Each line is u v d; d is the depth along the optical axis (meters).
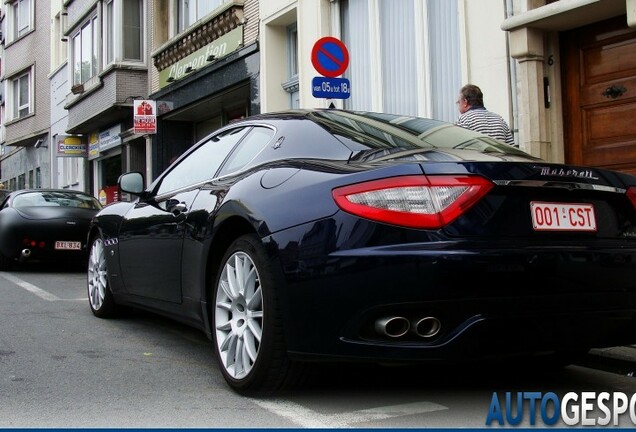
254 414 3.30
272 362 3.37
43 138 27.42
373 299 2.97
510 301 2.98
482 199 3.08
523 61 7.17
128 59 18.38
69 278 9.62
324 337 3.11
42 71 27.27
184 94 15.88
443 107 8.88
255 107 12.84
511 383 3.99
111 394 3.69
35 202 10.76
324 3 10.98
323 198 3.22
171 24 17.16
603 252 3.21
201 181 4.64
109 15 19.23
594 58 6.94
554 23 6.93
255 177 3.79
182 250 4.34
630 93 6.61
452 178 3.06
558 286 3.09
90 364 4.39
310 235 3.19
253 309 3.54
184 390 3.76
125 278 5.44
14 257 10.18
